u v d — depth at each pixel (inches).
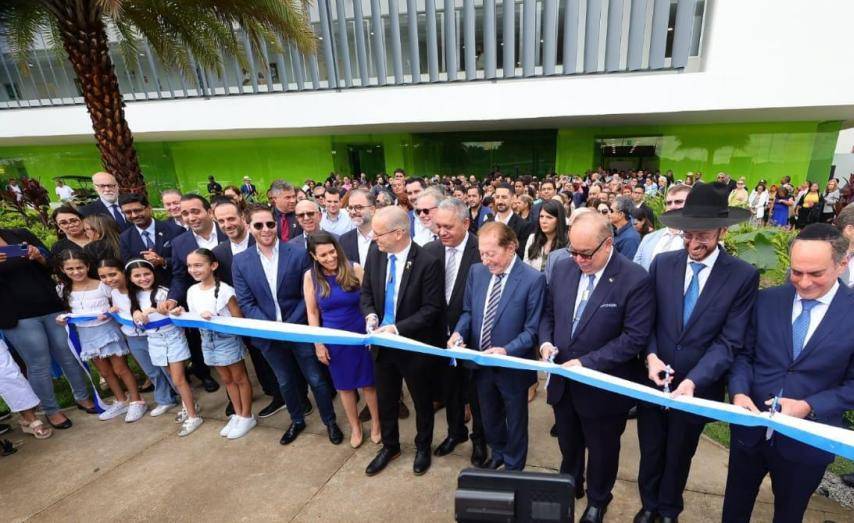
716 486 97.3
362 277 121.0
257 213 112.6
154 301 126.6
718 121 590.6
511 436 95.4
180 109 633.6
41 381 130.5
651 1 498.9
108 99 219.8
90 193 570.9
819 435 57.9
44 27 266.1
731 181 530.0
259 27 285.9
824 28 443.5
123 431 131.6
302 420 126.1
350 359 109.8
